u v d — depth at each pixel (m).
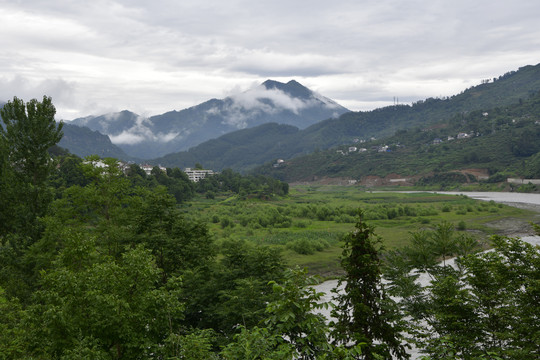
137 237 31.94
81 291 15.57
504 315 18.19
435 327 20.52
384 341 19.78
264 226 112.69
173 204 35.09
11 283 31.12
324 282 58.28
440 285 20.36
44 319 14.57
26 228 36.47
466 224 106.38
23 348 15.73
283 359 9.30
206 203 165.75
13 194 37.19
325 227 108.69
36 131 39.56
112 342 15.58
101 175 41.38
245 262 29.38
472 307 18.70
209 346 13.62
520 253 19.81
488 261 20.36
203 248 32.59
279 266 28.52
